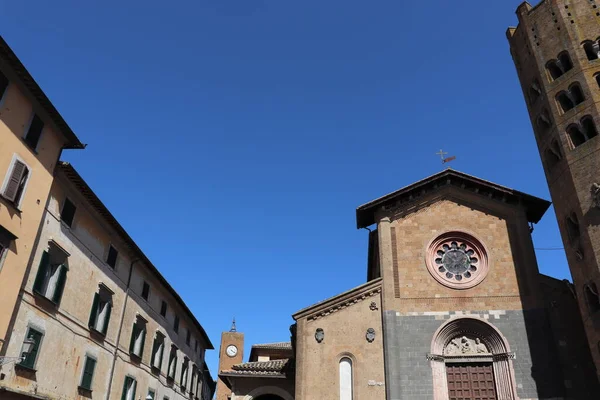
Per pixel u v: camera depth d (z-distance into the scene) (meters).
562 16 31.81
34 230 22.84
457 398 27.17
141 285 35.88
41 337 23.31
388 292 29.64
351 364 28.12
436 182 32.94
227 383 36.25
